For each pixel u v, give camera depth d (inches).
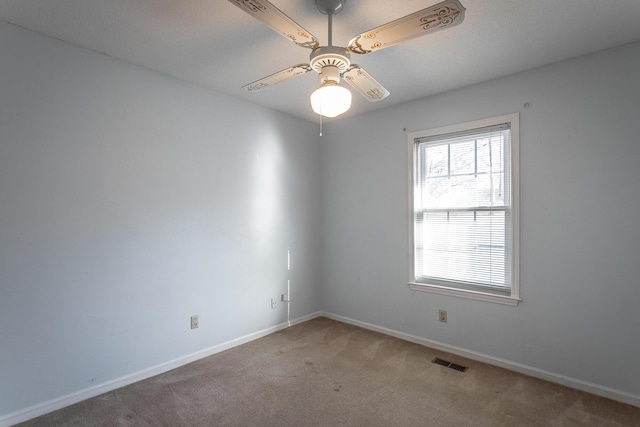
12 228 81.0
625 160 90.0
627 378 89.5
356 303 151.6
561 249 99.7
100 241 95.0
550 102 101.3
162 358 107.5
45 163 85.7
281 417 83.6
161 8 74.2
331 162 161.8
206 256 119.4
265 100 133.2
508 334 109.4
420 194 131.7
